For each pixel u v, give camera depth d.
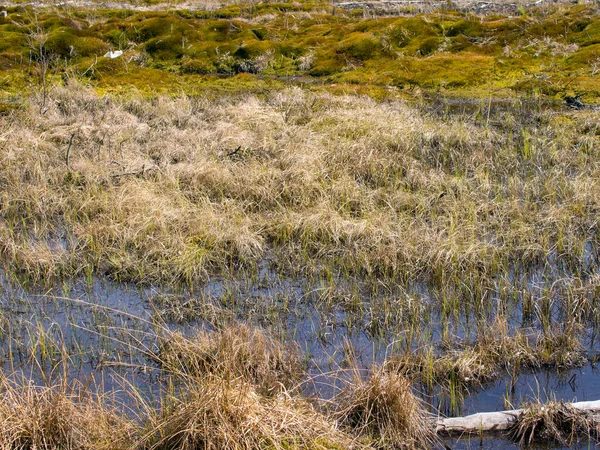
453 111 14.61
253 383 5.96
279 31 21.14
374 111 13.55
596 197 9.84
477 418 5.71
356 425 5.64
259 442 5.11
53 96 14.16
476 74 17.06
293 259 8.67
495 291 7.88
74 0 26.45
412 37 19.78
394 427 5.54
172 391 5.85
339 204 10.03
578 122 13.56
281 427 5.17
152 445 5.18
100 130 12.23
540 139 12.27
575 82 16.30
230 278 8.27
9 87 15.48
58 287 8.09
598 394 6.18
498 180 10.94
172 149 11.57
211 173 10.49
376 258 8.48
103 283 8.20
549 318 7.40
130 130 12.43
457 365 6.43
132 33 19.77
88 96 14.40
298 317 7.45
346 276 8.27
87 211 9.68
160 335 7.03
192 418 5.11
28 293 7.96
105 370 6.48
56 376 6.35
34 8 23.53
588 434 5.60
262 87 16.52
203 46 18.95
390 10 25.14
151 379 6.35
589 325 7.32
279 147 11.73
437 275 8.22
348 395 5.85
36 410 5.22
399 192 10.12
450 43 19.33
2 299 7.80
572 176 11.07
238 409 5.15
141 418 5.67
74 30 19.25
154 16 22.56
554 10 22.97
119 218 9.30
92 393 5.85
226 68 18.22
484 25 20.33
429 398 6.14
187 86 16.41
